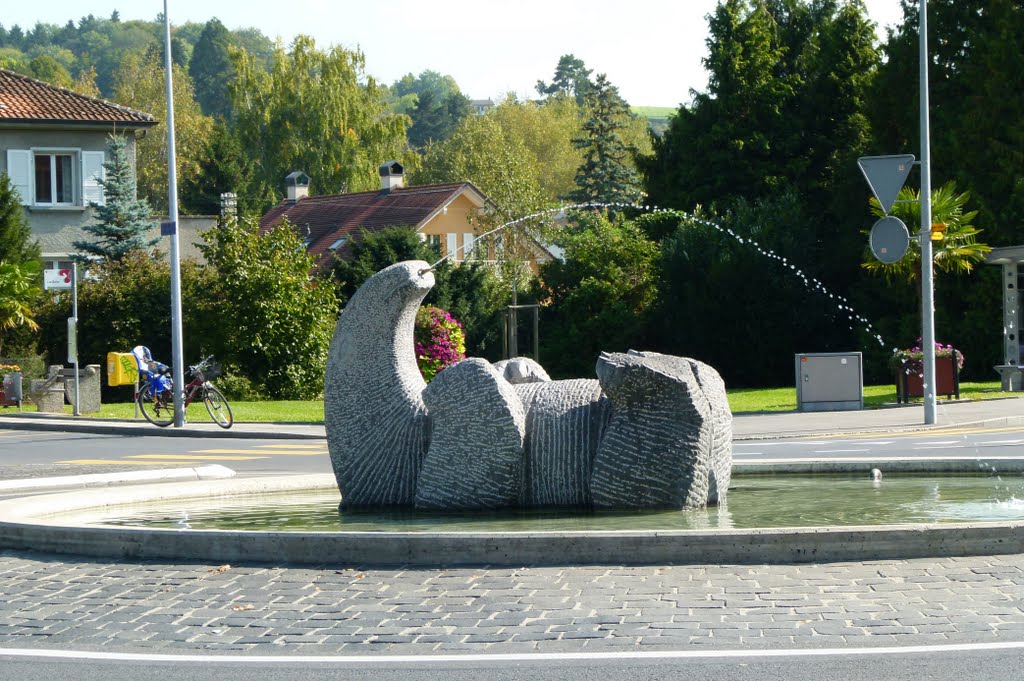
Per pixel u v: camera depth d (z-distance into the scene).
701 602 8.15
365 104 85.44
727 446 12.26
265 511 12.88
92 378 34.25
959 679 6.49
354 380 12.55
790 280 47.34
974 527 9.32
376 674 6.80
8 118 48.69
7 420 31.30
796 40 58.91
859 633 7.38
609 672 6.73
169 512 12.95
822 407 30.33
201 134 104.00
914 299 44.19
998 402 30.14
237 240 40.62
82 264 46.00
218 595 8.70
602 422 12.00
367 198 70.44
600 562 9.27
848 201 47.72
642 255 52.72
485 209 66.06
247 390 39.12
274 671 6.91
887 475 14.88
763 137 53.31
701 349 48.81
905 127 45.97
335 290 42.81
